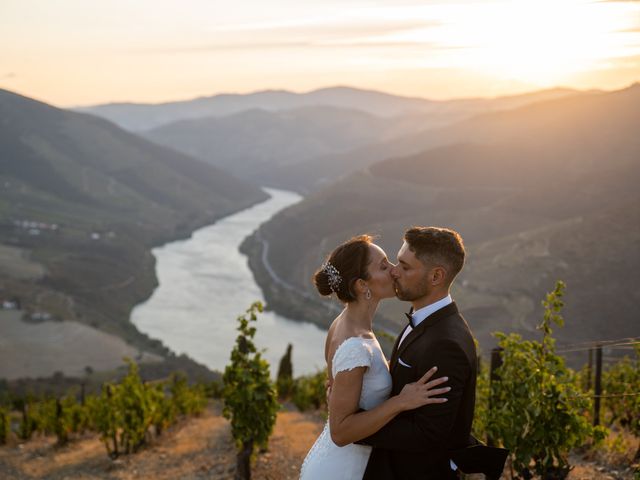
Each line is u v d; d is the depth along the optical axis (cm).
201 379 2419
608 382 859
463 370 275
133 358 8356
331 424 295
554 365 516
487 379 706
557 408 506
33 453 1337
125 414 1186
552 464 517
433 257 284
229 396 843
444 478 291
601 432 512
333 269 310
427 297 293
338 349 298
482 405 625
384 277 309
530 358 527
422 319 293
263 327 9375
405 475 292
